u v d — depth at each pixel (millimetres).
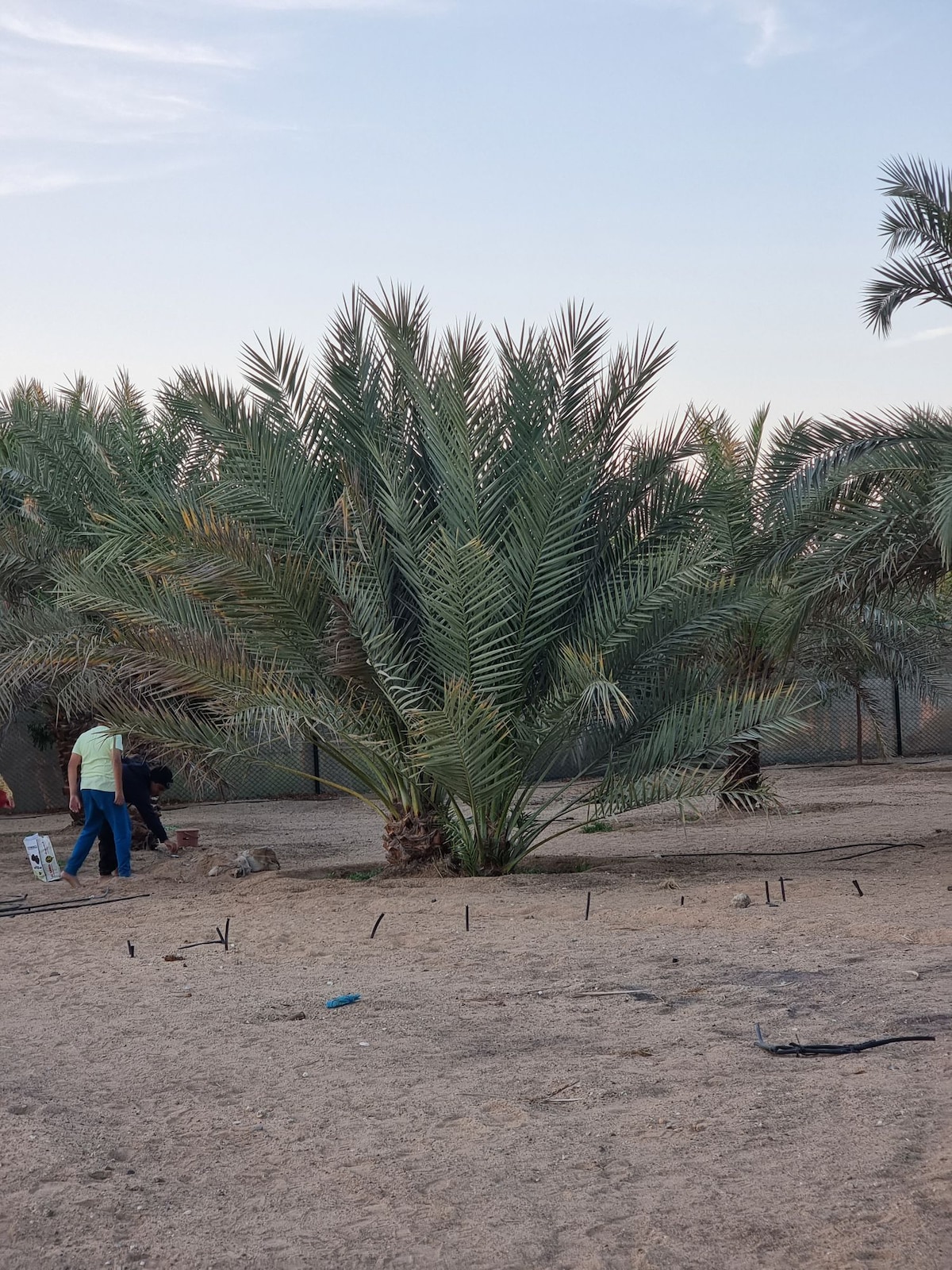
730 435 16969
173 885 11258
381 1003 5941
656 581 10375
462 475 10531
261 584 10141
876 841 12398
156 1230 3377
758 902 8422
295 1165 3811
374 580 10555
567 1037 5164
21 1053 5277
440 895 9641
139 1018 5812
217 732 11508
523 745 10586
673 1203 3385
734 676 16672
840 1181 3453
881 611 17797
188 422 11781
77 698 14492
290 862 13219
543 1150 3838
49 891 11312
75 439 14977
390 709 10898
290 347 11234
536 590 10406
